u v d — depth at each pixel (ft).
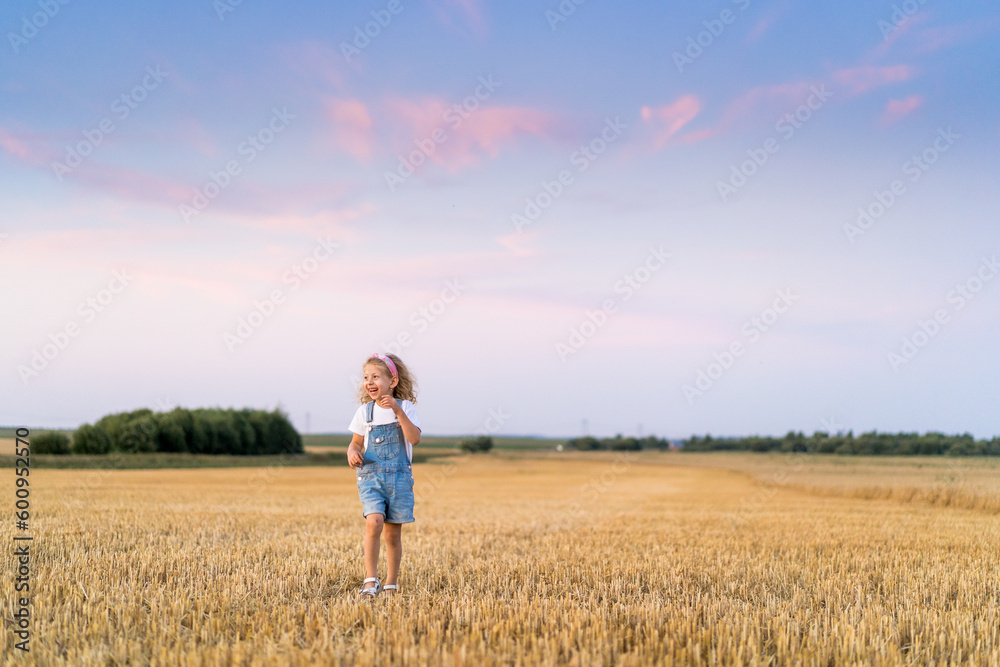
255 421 214.69
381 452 18.79
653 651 12.83
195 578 18.90
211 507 47.14
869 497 78.02
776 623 14.75
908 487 74.02
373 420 18.90
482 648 12.23
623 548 29.58
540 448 336.49
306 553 24.86
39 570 18.95
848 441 165.27
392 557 18.88
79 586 16.81
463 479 155.33
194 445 186.70
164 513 39.68
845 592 19.45
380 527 18.20
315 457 194.18
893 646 13.21
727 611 16.35
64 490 60.85
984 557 27.14
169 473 123.85
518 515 49.19
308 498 64.64
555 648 12.36
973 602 17.94
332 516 41.14
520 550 28.30
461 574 20.40
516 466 223.51
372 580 17.85
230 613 15.17
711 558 26.20
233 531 31.81
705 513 52.60
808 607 17.35
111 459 140.15
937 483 72.02
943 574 22.21
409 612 15.34
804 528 39.83
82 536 26.22
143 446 166.81
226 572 20.22
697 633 13.87
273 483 101.14
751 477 158.30
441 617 14.75
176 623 14.11
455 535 32.91
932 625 15.23
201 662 11.72
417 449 278.05
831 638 13.79
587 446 326.24
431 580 19.90
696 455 287.48
